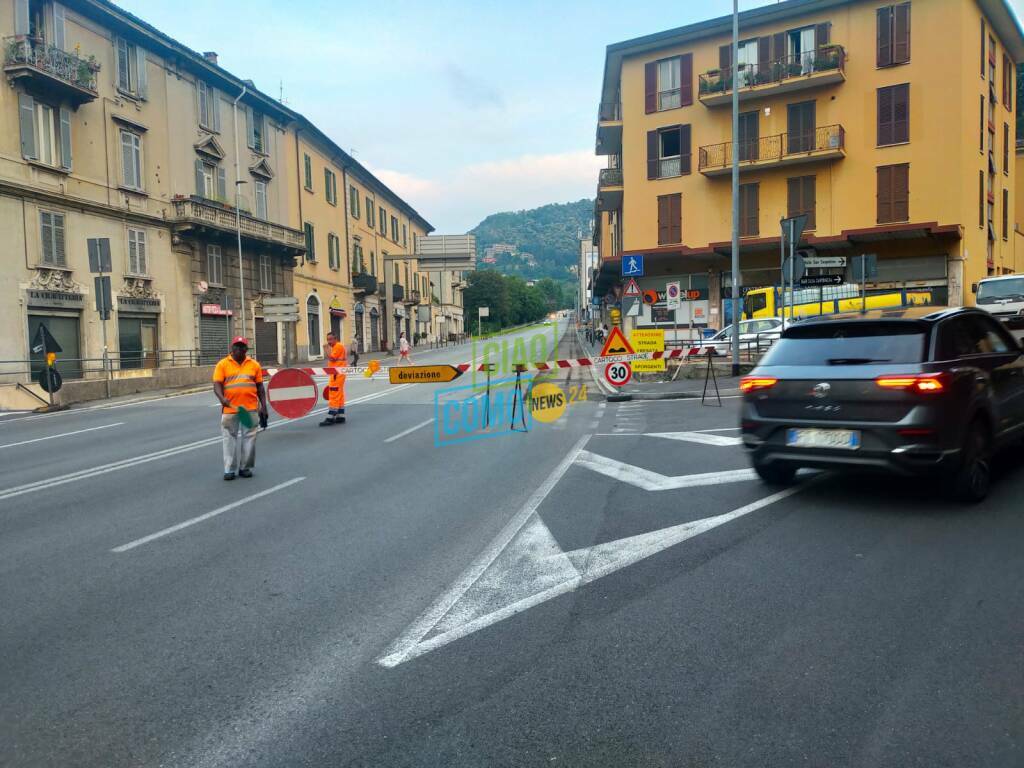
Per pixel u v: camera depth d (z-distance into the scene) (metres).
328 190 45.84
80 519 6.98
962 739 2.90
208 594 4.80
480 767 2.82
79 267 25.78
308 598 4.69
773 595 4.46
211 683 3.55
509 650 3.83
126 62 28.16
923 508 6.30
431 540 5.93
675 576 4.86
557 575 4.97
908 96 29.08
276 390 12.62
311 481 8.55
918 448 6.00
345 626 4.21
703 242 32.94
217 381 8.77
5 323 23.05
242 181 33.72
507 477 8.41
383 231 58.75
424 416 15.05
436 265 45.59
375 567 5.28
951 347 6.44
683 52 33.00
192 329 31.48
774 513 6.33
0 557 5.77
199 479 8.91
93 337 26.38
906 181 29.22
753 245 31.34
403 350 36.34
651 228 33.97
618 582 4.79
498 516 6.62
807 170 30.81
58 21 25.02
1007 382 7.06
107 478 9.14
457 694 3.38
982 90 31.16
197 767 2.86
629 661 3.65
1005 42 35.06
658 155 33.81
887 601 4.29
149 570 5.34
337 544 5.89
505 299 108.75
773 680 3.41
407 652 3.84
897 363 6.24
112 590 4.93
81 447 12.15
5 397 19.72
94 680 3.61
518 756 2.88
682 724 3.07
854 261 18.53
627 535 5.86
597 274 49.34
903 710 3.12
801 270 16.30
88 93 25.25
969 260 29.88
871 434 6.21
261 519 6.79
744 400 7.04
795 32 30.98
